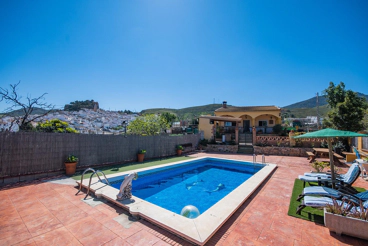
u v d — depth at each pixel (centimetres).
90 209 488
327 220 373
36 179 801
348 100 1620
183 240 346
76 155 972
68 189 661
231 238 355
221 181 983
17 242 338
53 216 446
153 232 374
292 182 766
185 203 686
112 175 847
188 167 1270
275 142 1788
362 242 339
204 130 2264
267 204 530
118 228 390
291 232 378
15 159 763
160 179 1022
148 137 1405
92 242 338
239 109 3161
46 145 855
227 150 1905
